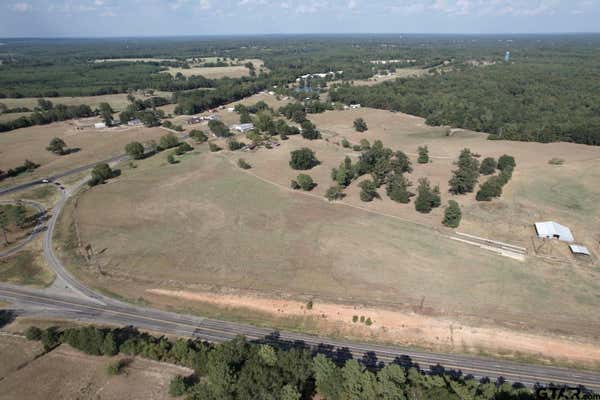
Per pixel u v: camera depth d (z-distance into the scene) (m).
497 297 83.69
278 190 140.00
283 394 54.00
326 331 76.50
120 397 61.25
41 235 113.56
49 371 66.38
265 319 79.56
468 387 56.50
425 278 89.69
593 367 68.00
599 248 101.12
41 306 83.75
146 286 89.38
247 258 98.38
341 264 95.12
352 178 149.00
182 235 110.12
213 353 63.06
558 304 81.69
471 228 111.62
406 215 119.62
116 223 117.94
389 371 57.50
